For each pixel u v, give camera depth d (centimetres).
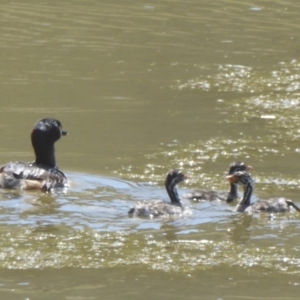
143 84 2458
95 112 2178
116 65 2650
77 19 3184
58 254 1241
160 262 1225
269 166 1766
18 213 1422
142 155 1838
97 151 1862
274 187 1623
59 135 1717
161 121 2106
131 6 3388
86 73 2555
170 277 1178
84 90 2384
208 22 3170
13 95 2319
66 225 1368
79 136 1975
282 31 3067
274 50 2834
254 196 1562
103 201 1508
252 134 2008
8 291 1128
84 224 1377
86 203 1495
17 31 3000
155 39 2938
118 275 1180
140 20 3177
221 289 1148
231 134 2003
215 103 2284
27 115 2141
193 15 3266
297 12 3347
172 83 2472
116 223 1386
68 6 3381
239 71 2598
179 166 1766
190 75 2556
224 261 1235
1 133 1991
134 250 1270
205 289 1145
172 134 1998
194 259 1241
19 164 1625
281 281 1174
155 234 1341
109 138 1962
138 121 2106
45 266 1201
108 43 2884
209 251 1279
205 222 1415
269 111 2212
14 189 1560
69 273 1183
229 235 1345
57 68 2602
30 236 1310
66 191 1562
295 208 1486
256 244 1306
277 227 1393
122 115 2158
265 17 3259
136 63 2675
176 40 2933
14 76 2502
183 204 1500
